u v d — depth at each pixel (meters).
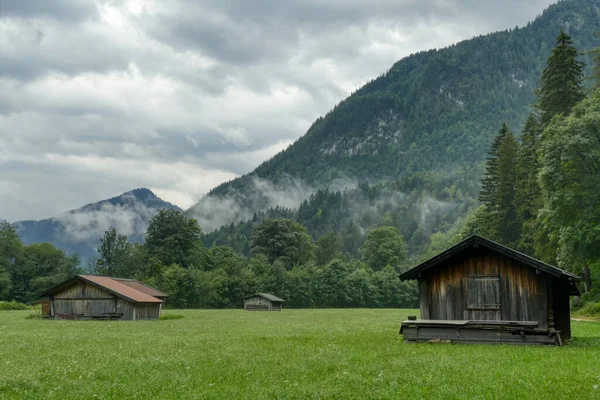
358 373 20.06
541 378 18.17
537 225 77.31
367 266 192.62
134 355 26.53
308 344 31.92
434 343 31.53
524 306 31.89
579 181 52.44
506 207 91.44
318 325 55.38
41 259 148.12
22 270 141.50
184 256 149.38
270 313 99.00
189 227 153.75
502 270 32.72
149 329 48.50
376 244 197.00
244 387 17.48
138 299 68.81
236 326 53.41
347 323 60.16
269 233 181.38
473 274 33.34
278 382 18.34
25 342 34.56
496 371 19.70
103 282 71.75
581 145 50.91
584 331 40.78
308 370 20.88
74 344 32.97
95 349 29.69
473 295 33.16
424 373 19.53
